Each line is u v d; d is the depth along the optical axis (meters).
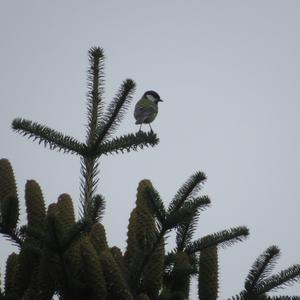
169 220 6.74
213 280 7.24
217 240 7.36
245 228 7.37
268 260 7.09
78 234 6.35
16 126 8.65
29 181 7.44
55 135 8.73
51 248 6.34
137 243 6.91
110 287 6.52
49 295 6.64
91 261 6.44
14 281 6.83
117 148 8.80
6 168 7.57
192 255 7.59
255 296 7.05
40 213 7.30
